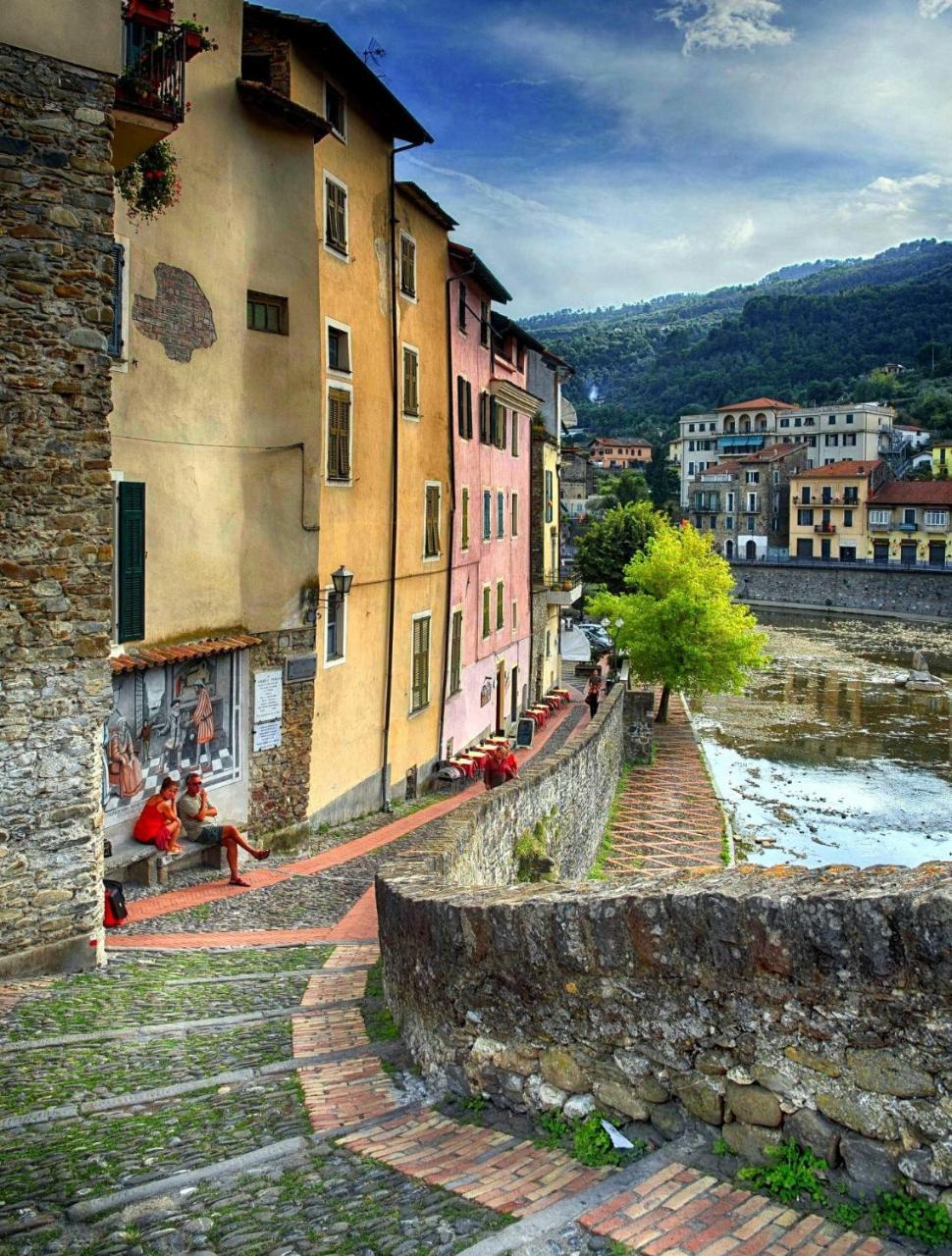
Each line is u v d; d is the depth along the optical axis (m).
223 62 15.87
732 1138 4.78
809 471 106.50
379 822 21.42
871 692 52.28
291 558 17.70
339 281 19.88
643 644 42.97
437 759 27.66
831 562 93.38
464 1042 6.39
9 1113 6.61
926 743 41.38
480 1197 4.87
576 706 44.81
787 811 31.47
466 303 29.89
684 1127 5.05
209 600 16.16
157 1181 5.38
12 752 9.98
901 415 146.12
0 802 9.95
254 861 17.06
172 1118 6.42
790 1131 4.55
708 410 195.50
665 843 26.97
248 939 12.29
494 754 22.27
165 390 15.01
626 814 29.92
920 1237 3.98
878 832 29.39
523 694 40.88
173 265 15.05
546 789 19.02
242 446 16.64
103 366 10.31
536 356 45.91
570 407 78.00
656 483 132.75
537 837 17.86
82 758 10.48
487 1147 5.57
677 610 42.84
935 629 75.62
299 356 17.53
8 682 9.91
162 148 13.81
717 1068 4.87
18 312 9.76
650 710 36.47
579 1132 5.36
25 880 10.16
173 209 14.97
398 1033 7.89
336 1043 7.91
